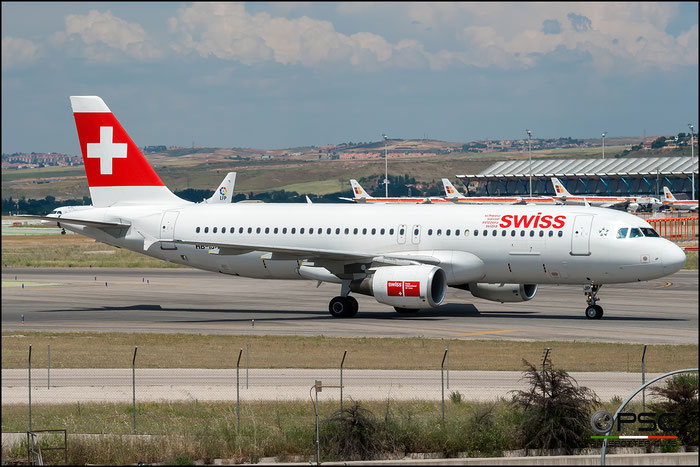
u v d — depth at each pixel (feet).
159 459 118.73
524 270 252.01
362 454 122.52
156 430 128.36
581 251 244.42
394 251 261.03
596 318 252.01
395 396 148.56
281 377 165.27
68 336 219.41
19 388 156.66
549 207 256.73
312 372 169.89
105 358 185.98
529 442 128.06
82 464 116.98
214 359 184.34
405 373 168.55
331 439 123.65
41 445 120.16
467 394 150.10
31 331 229.66
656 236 245.04
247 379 156.76
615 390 152.56
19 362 181.68
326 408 138.82
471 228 254.68
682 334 219.41
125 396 149.79
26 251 587.68
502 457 122.83
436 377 164.66
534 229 249.14
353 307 259.60
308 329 232.94
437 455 124.88
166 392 152.56
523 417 130.41
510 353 189.47
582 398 133.18
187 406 141.49
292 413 136.87
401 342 206.18
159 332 228.02
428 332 225.76
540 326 236.43
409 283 243.40
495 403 141.49
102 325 243.19
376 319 255.09
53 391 153.79
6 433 126.82
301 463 118.62
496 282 258.16
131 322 250.16
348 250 265.75
